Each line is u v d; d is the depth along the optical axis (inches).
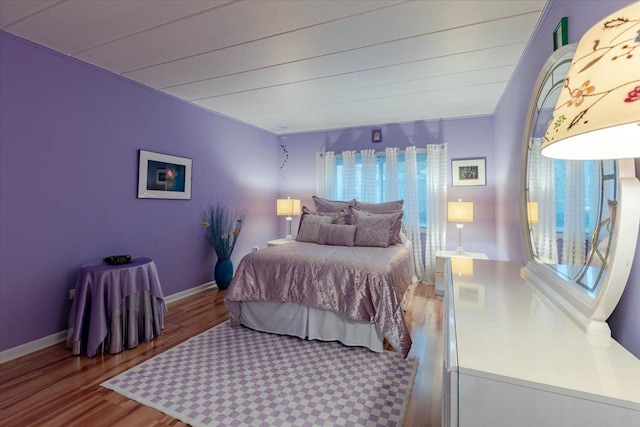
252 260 104.0
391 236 128.3
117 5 70.4
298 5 70.1
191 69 104.8
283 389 70.4
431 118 162.9
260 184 188.7
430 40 84.8
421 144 167.2
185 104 137.6
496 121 141.2
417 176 167.5
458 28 78.8
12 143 83.5
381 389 70.4
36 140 88.4
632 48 22.6
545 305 46.2
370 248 119.9
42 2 69.1
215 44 88.0
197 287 146.1
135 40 86.1
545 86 60.9
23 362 81.5
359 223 130.7
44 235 90.4
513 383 27.6
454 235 160.4
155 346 91.7
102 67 103.6
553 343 33.9
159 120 125.6
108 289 87.3
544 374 28.1
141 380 73.6
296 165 199.2
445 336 39.0
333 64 100.0
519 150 93.5
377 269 89.9
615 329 38.9
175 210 134.0
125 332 89.9
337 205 156.6
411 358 84.7
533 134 66.9
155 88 122.4
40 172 89.4
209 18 75.4
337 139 187.6
